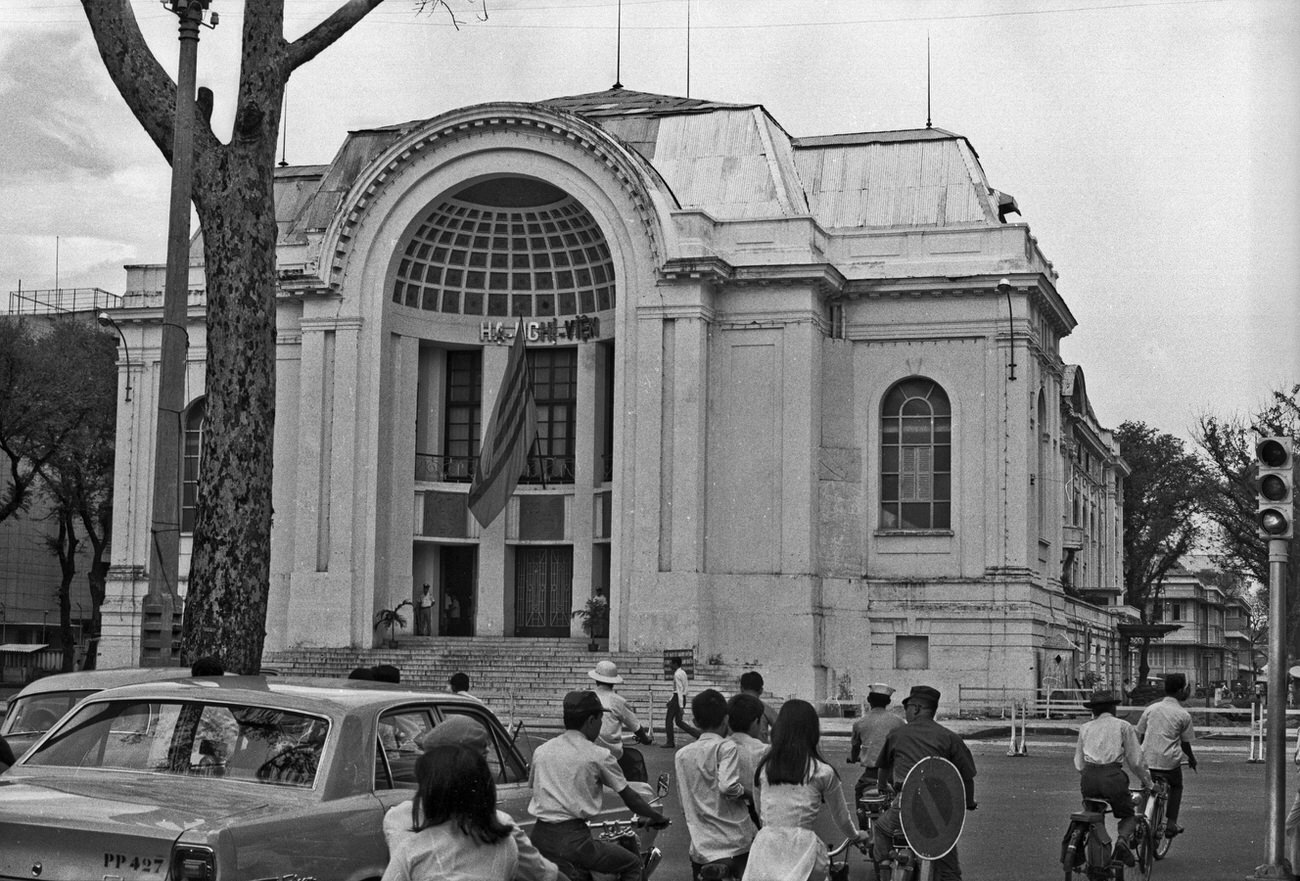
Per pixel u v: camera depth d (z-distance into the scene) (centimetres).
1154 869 1695
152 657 1934
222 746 963
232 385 1798
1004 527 4697
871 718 1706
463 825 765
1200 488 6506
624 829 1154
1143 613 8150
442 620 5112
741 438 4697
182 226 1938
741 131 5034
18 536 7581
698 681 4475
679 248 4612
